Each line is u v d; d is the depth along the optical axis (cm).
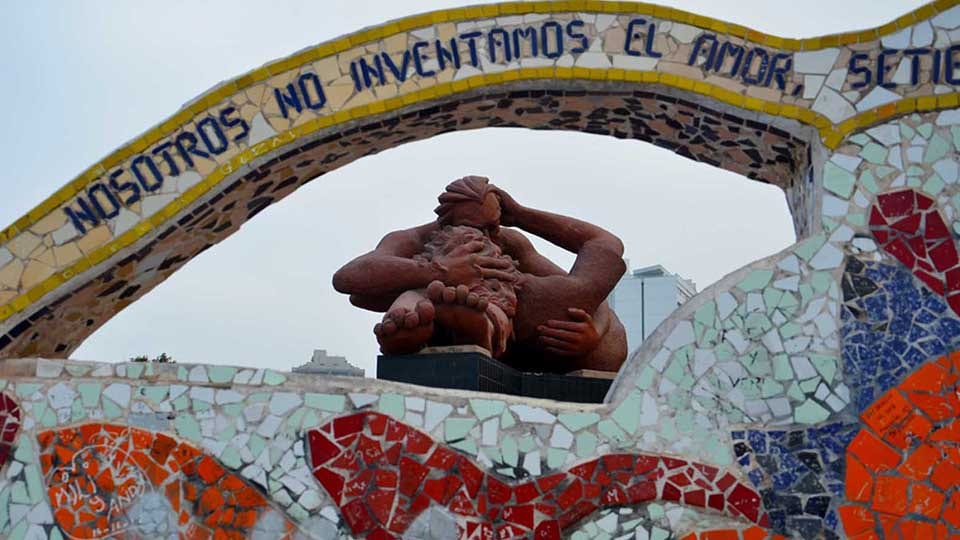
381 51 1140
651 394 1045
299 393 1042
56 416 1048
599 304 1280
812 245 1080
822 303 1065
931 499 1016
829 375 1048
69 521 1027
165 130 1127
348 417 1034
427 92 1129
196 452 1034
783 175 1219
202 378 1052
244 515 1020
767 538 1010
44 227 1118
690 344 1059
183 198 1116
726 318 1064
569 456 1026
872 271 1070
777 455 1030
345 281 1186
